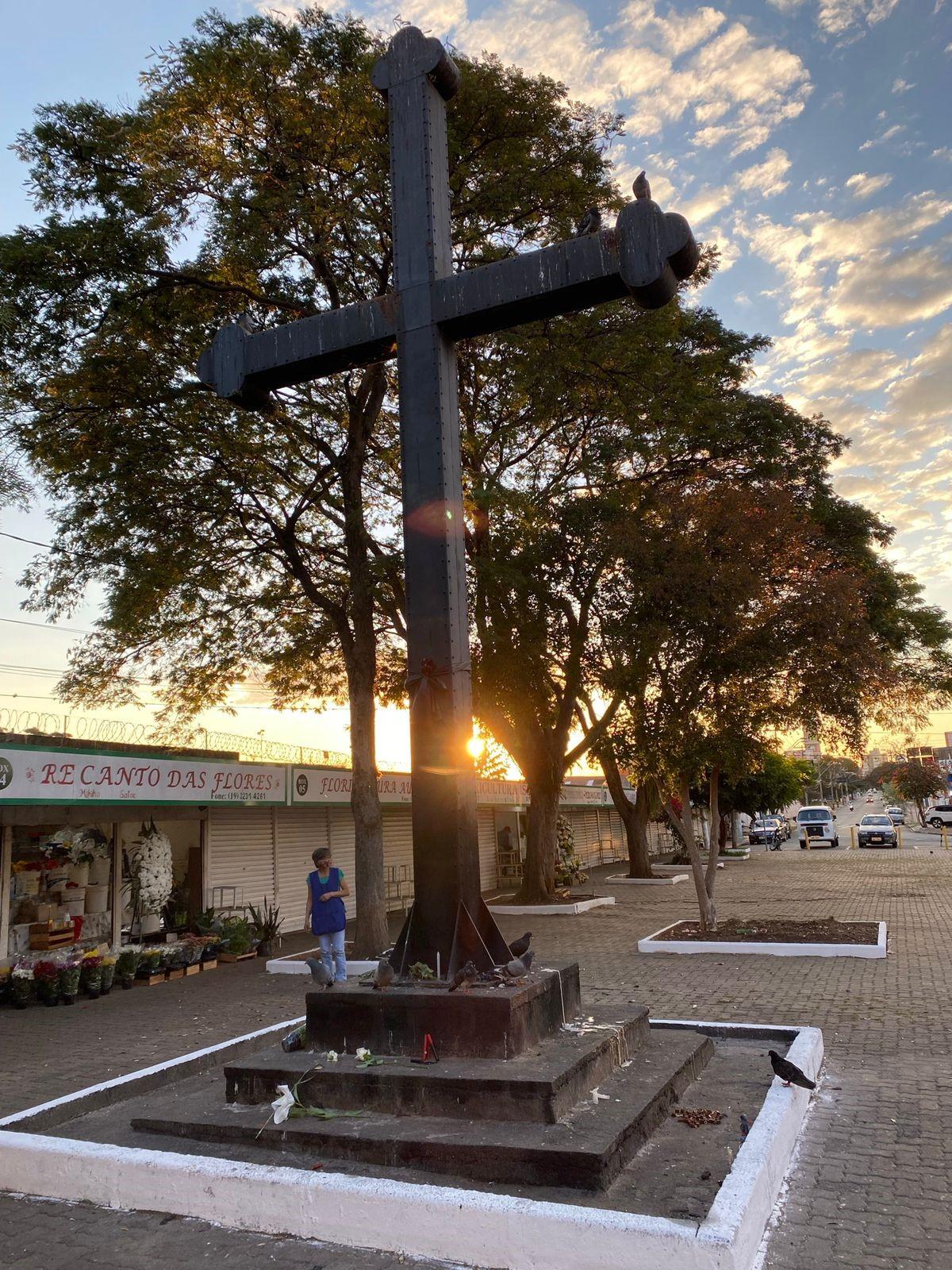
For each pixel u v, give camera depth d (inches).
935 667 877.8
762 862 1330.0
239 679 694.5
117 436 510.3
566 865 1015.0
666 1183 155.3
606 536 532.7
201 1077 245.6
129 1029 375.9
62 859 511.8
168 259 503.8
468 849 214.2
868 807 4803.2
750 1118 189.0
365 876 539.2
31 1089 282.2
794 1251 141.6
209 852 640.4
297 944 660.1
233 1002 428.5
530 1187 154.6
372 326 233.8
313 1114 182.9
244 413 530.6
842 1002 339.0
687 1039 237.9
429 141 236.7
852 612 484.4
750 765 513.3
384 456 619.8
